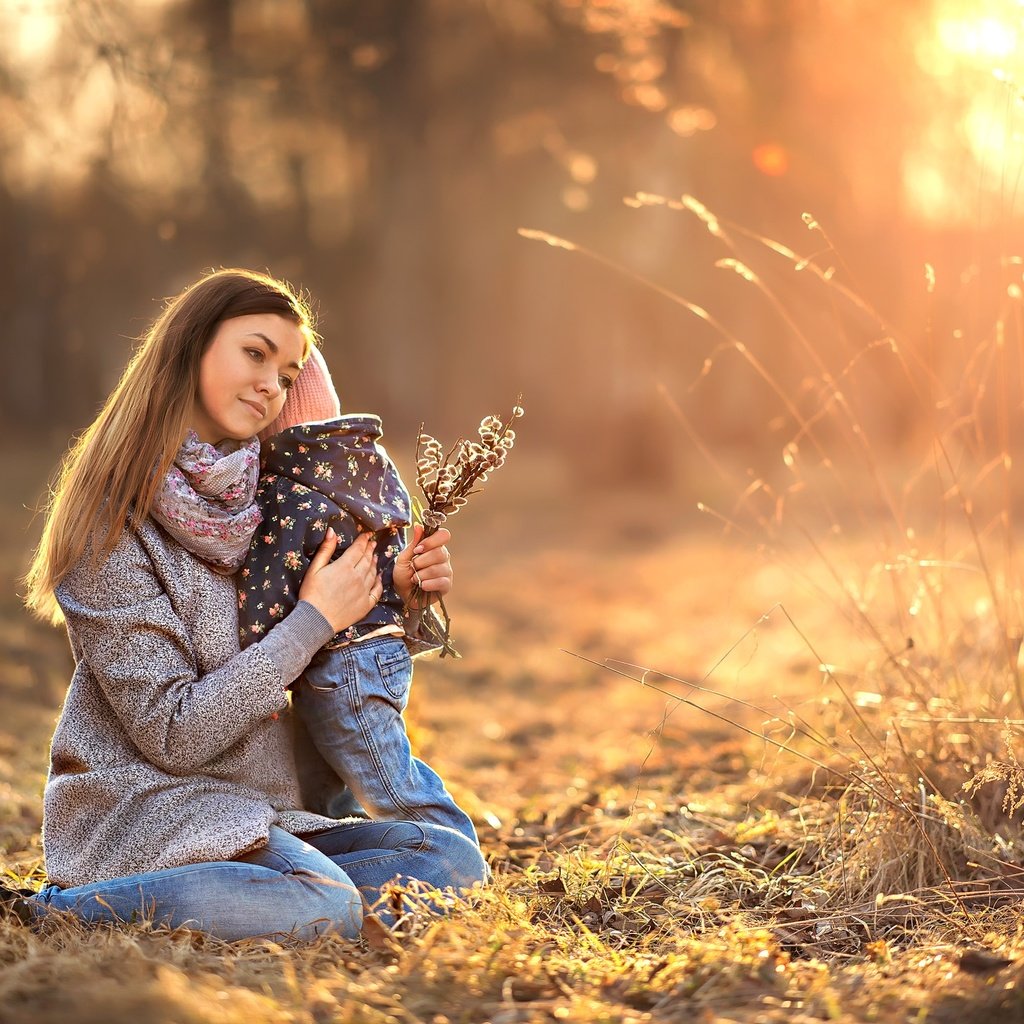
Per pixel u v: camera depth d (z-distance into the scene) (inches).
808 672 523.8
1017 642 284.2
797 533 970.1
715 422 1669.5
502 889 230.4
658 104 926.4
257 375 224.8
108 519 217.8
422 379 1876.2
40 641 564.7
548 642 753.0
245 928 210.8
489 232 1466.5
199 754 216.4
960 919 227.0
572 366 1649.9
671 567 1025.5
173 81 703.7
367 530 234.2
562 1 905.5
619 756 434.6
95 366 1186.0
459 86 1083.3
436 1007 181.6
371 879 225.0
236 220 1115.3
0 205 1005.8
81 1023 161.0
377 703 229.6
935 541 307.1
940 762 275.7
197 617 220.4
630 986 190.4
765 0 878.4
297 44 958.4
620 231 1382.9
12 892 223.3
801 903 243.8
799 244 1000.9
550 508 1509.6
